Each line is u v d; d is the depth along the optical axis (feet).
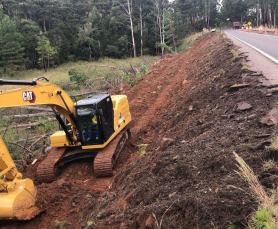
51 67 149.69
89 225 17.26
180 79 64.90
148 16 196.85
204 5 261.44
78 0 225.56
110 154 28.73
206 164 16.08
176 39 190.29
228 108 24.89
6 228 20.63
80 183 27.45
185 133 24.80
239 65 38.58
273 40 80.28
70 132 31.48
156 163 19.67
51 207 22.86
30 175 31.37
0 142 19.79
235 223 10.88
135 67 104.78
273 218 10.29
